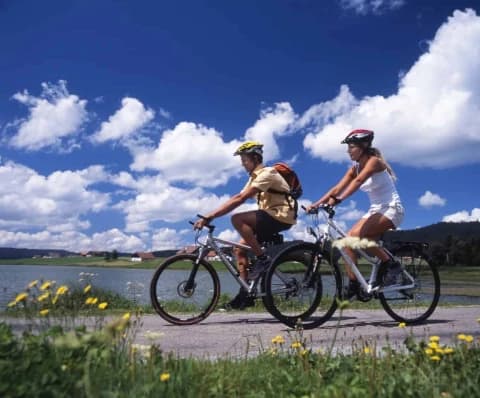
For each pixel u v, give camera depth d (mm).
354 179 6145
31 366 2562
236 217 6344
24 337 2949
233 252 6562
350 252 6035
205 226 6410
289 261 6078
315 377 2943
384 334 5488
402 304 6359
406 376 2789
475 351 3521
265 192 6410
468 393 2699
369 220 6047
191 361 3102
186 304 7289
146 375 2707
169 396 2549
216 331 5738
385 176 6117
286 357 3631
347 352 4223
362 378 2842
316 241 6102
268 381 2992
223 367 3119
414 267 6336
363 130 6199
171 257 6387
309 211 6105
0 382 2393
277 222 6363
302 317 6035
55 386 2412
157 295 6285
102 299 8375
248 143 6543
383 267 6117
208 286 6500
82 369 2596
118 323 2574
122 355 2895
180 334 5492
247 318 7027
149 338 3215
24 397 2342
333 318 6918
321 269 6090
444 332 5629
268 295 5918
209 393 2715
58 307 3385
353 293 6082
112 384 2596
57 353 2713
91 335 2480
